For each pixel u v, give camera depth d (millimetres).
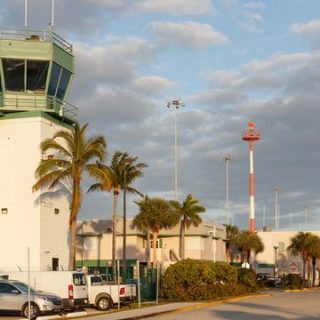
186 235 78125
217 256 87188
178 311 33562
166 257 77938
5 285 31188
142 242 77562
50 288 33969
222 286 47219
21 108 46469
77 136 44281
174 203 75312
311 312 32281
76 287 34375
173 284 42688
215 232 85250
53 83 47406
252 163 83000
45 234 46344
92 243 77688
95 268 76250
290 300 44438
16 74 46375
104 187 45250
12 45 46062
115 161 58750
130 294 37406
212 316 29859
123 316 29453
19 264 45562
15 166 46594
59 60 47469
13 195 46375
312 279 98312
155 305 37125
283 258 111562
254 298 47812
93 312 33812
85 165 44062
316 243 91688
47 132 47406
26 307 30531
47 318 30125
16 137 46750
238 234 92000
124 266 56562
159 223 69438
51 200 47406
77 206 43562
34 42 46344
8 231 46156
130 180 58906
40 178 44219
